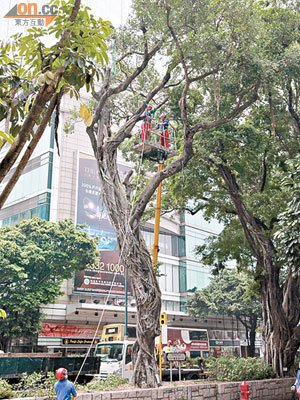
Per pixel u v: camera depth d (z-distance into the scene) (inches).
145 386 508.1
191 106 714.2
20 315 1330.0
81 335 1696.6
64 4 190.2
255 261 852.0
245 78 588.4
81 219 1797.5
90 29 184.1
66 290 1718.8
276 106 729.6
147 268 547.2
